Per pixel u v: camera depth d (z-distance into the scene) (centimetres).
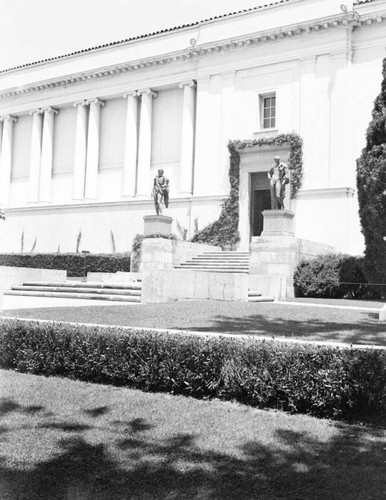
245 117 3225
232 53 3266
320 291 2136
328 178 2906
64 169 3984
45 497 450
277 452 550
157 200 2519
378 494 456
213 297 1761
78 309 1441
